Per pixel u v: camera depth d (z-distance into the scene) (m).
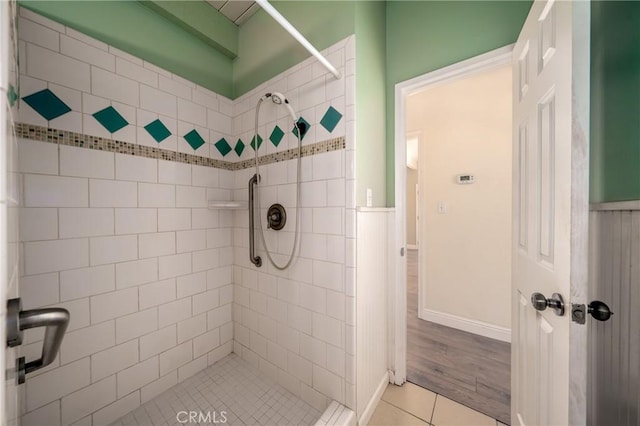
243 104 1.73
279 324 1.49
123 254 1.27
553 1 0.74
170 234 1.45
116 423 1.22
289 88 1.45
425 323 2.32
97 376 1.18
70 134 1.11
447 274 2.27
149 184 1.37
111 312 1.23
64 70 1.09
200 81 1.62
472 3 1.29
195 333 1.57
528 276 0.94
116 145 1.25
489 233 2.10
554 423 0.73
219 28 1.67
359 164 1.24
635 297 0.73
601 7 0.85
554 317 0.73
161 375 1.41
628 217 0.75
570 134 0.64
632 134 0.76
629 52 0.77
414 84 1.47
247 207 1.67
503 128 2.06
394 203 1.54
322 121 1.29
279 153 1.49
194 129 1.58
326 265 1.28
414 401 1.40
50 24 1.06
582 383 0.62
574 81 0.62
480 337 2.06
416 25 1.47
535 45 0.88
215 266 1.69
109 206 1.22
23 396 0.99
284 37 1.49
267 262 1.56
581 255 0.62
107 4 1.23
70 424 1.10
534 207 0.88
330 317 1.26
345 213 1.21
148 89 1.37
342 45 1.23
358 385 1.22
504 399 1.39
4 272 0.30
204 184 1.63
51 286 1.05
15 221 0.57
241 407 1.32
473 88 2.18
